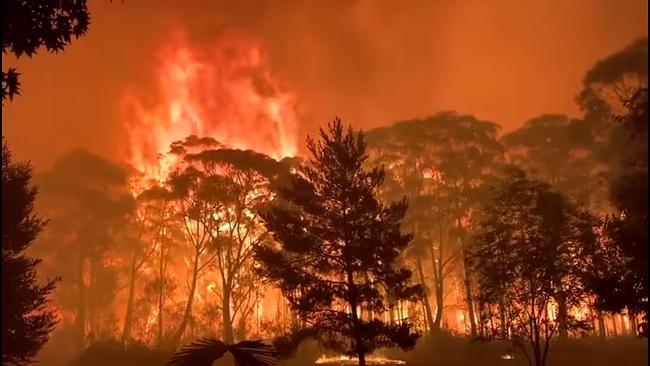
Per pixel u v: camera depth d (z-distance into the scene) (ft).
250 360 17.28
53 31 25.31
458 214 170.60
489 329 83.05
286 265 97.09
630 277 50.03
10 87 24.45
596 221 69.26
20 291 73.10
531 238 75.00
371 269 94.27
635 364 86.58
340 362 119.24
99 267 194.80
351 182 96.22
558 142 138.31
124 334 173.88
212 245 182.39
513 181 87.20
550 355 100.63
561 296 74.02
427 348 132.05
